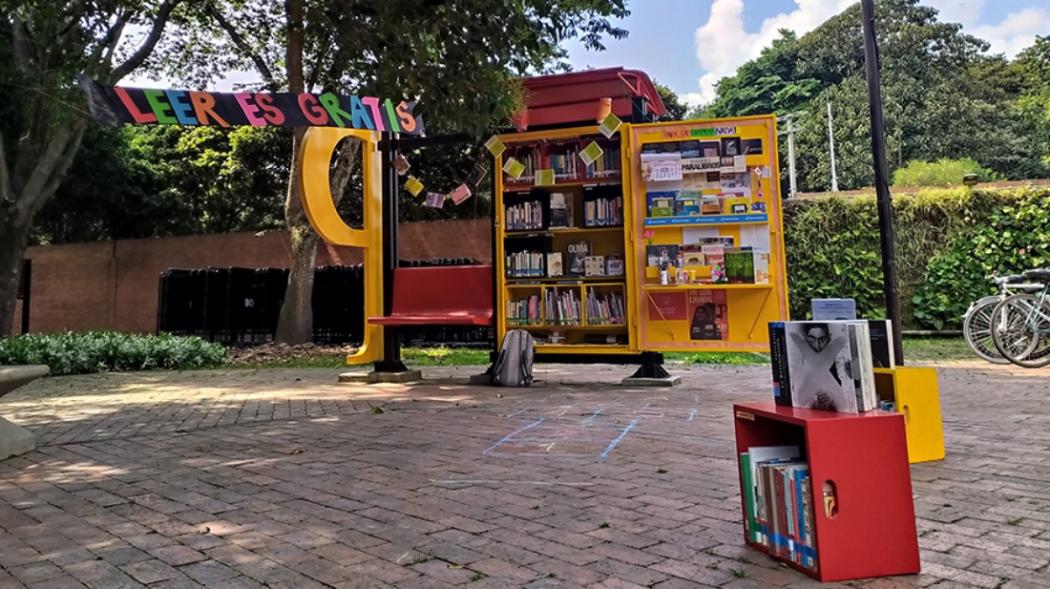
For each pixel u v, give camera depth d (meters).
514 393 7.05
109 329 19.55
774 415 2.32
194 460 4.12
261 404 6.62
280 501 3.15
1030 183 13.68
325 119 7.80
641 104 7.90
